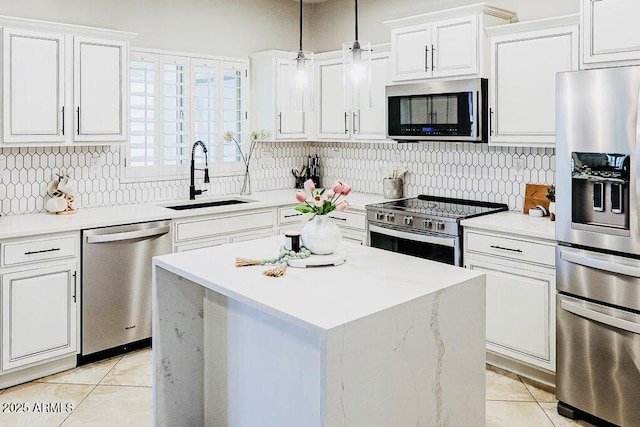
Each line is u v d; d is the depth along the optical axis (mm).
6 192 3689
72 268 3385
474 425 2309
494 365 3553
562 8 3672
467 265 3545
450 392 2184
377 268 2436
